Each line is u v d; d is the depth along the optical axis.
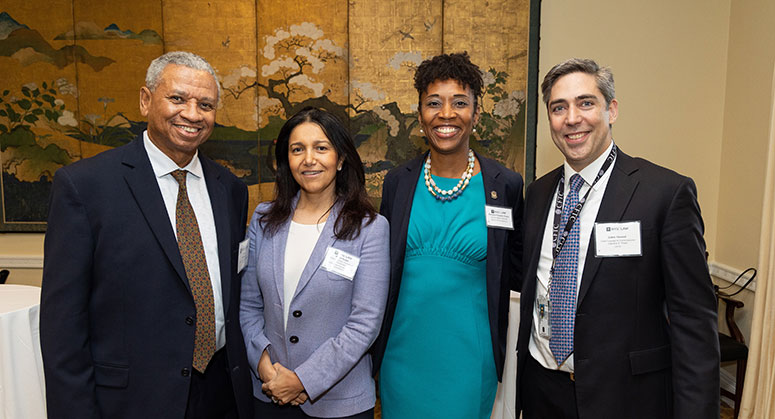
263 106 3.72
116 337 1.43
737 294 3.39
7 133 3.76
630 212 1.43
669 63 3.65
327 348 1.58
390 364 1.90
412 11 3.64
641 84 3.67
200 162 1.69
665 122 3.69
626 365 1.43
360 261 1.66
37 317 2.48
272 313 1.67
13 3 3.63
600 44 3.64
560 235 1.57
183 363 1.48
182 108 1.46
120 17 3.63
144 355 1.44
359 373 1.70
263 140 3.75
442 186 1.90
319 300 1.62
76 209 1.38
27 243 3.80
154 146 1.54
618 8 3.62
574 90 1.47
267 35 3.67
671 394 1.47
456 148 1.84
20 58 3.69
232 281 1.65
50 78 3.70
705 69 3.64
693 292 1.37
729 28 3.59
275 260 1.69
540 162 3.76
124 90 3.69
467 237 1.83
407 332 1.85
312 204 1.75
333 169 1.69
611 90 1.48
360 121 3.73
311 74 3.70
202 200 1.65
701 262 1.37
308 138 1.65
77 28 3.64
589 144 1.48
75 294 1.37
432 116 1.80
